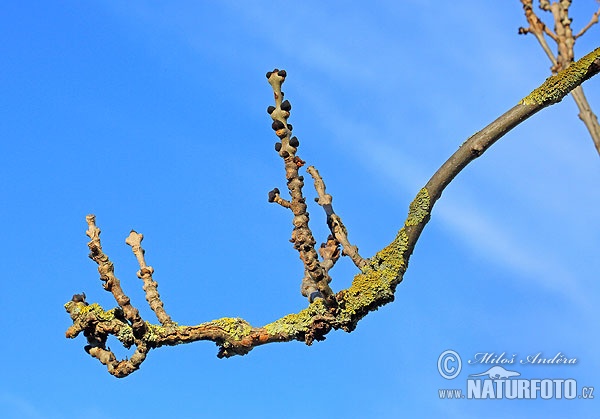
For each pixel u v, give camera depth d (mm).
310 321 4609
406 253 4602
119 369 4695
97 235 4836
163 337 4688
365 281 4566
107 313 4766
